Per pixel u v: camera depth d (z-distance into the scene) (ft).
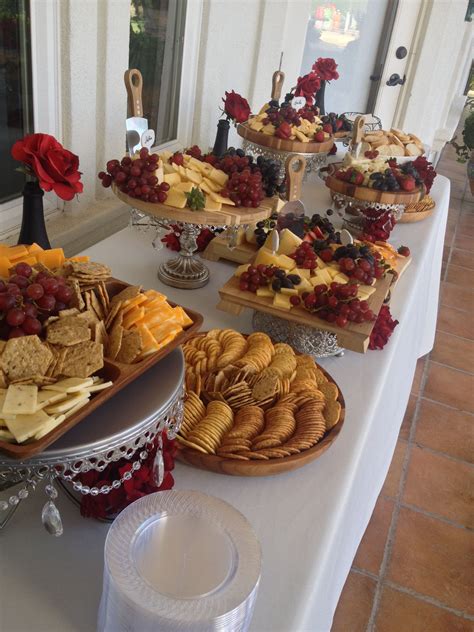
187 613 1.49
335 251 3.78
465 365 8.19
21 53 4.21
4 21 4.02
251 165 4.12
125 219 5.36
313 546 2.21
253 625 1.89
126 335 2.06
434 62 11.74
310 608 2.01
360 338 3.16
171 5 6.09
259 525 2.25
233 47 7.18
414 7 11.15
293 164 4.25
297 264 3.61
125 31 4.85
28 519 2.15
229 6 6.73
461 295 10.43
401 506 5.57
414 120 12.42
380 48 11.55
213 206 3.60
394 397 4.20
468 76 27.55
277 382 2.79
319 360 3.45
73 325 1.99
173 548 1.68
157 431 2.01
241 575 1.62
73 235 4.66
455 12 12.36
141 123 4.08
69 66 4.39
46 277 2.14
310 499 2.42
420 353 7.59
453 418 6.97
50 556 2.03
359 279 3.58
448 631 4.50
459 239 13.24
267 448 2.48
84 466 1.79
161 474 2.05
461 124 26.58
